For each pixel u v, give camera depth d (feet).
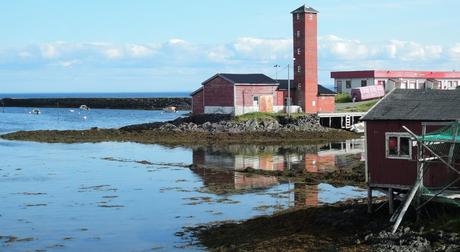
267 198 131.85
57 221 113.39
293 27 301.43
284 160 195.21
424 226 85.76
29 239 100.73
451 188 92.27
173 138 266.57
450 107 94.73
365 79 358.84
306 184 149.38
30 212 120.88
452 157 92.07
